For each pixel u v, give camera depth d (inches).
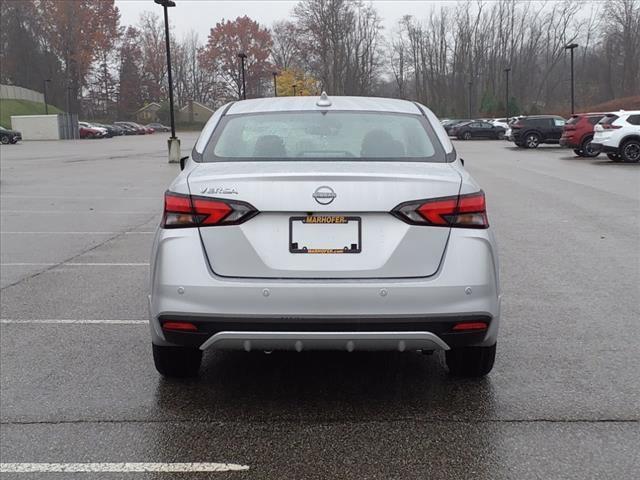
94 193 627.8
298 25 4099.4
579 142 1059.3
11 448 133.7
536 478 121.2
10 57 4266.7
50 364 180.2
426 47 4106.8
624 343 193.6
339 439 136.6
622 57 3398.1
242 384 165.9
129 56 4586.6
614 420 144.1
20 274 290.2
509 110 2913.4
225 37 4483.3
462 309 135.2
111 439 137.3
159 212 493.4
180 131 3991.1
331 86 3981.3
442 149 160.6
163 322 138.8
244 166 146.6
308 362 181.3
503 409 150.1
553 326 209.6
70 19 4055.1
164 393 160.6
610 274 280.1
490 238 142.3
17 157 1305.4
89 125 2753.4
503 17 3752.5
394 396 157.9
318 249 135.0
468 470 124.1
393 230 135.8
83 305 238.8
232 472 124.2
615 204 500.1
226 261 136.1
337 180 134.6
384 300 132.6
